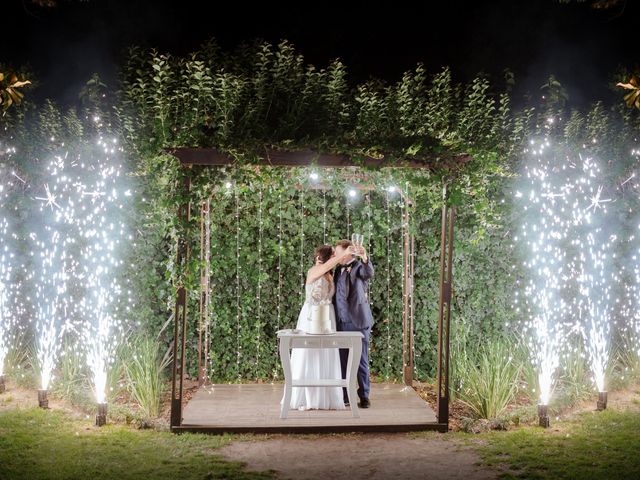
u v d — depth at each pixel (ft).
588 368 29.27
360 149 21.68
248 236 30.53
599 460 19.56
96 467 18.74
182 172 22.03
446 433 22.33
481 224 25.73
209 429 21.99
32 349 30.30
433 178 22.50
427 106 29.84
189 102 26.84
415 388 29.40
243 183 23.26
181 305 22.34
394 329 30.99
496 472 18.63
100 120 30.19
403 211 30.09
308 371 24.20
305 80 28.37
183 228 22.15
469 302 30.55
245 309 30.60
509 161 29.99
